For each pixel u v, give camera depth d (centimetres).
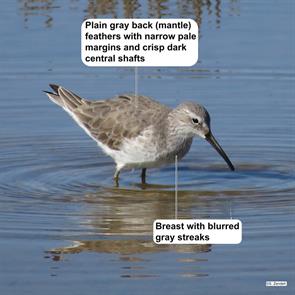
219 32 2314
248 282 1180
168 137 1603
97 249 1294
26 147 1822
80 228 1372
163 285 1173
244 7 2488
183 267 1233
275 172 1698
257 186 1606
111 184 1622
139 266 1234
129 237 1341
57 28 2316
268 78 2147
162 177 1675
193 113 1592
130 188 1598
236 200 1519
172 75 2170
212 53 2239
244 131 1925
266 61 2209
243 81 2136
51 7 2459
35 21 2353
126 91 2066
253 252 1277
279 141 1877
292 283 1176
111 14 2356
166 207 1482
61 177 1652
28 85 2112
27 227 1367
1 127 1931
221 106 2028
